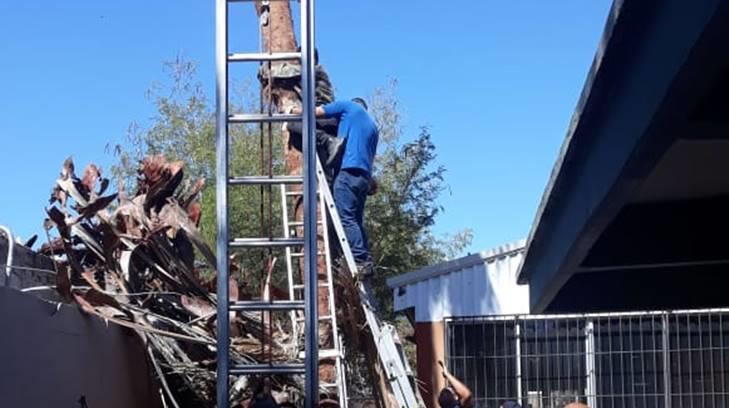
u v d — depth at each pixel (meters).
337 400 8.17
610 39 5.66
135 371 8.34
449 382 7.82
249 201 18.94
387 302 23.23
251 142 19.80
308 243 6.82
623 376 12.71
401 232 24.53
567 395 12.80
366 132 8.95
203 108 23.73
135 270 8.75
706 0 4.43
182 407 8.71
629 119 6.06
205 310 8.58
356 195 8.78
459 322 13.14
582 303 12.80
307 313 6.82
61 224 8.22
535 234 10.51
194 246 9.12
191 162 22.73
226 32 6.86
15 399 5.86
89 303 7.75
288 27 9.25
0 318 5.74
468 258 15.53
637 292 12.08
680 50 4.85
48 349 6.46
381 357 8.16
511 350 12.99
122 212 8.73
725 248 9.39
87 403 7.13
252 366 6.86
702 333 12.62
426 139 25.27
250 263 12.29
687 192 9.06
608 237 9.69
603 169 7.02
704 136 5.90
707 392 12.55
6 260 7.41
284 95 9.02
